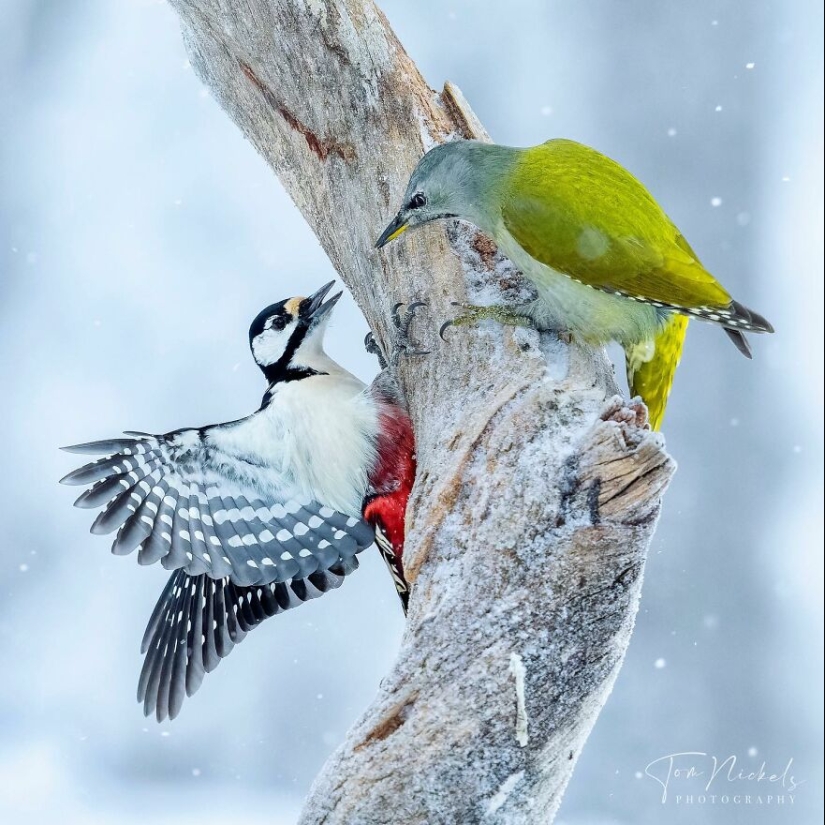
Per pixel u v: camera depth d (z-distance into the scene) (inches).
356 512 305.6
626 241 280.1
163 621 315.3
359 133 309.0
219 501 301.7
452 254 296.8
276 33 310.7
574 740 250.7
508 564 245.3
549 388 256.4
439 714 241.9
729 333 294.0
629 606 245.9
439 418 273.6
